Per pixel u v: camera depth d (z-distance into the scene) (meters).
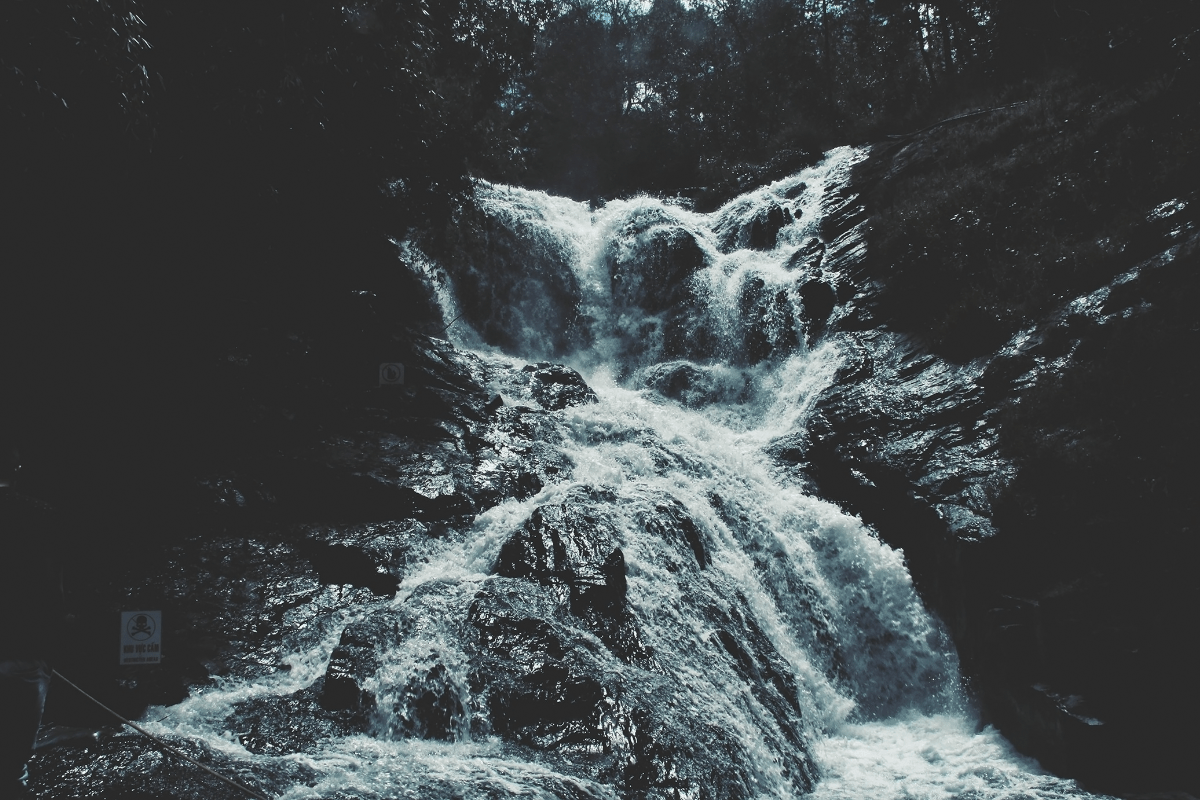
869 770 7.23
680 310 16.56
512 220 17.19
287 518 8.41
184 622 6.66
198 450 8.88
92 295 9.09
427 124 13.02
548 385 12.50
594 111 32.41
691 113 31.23
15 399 8.23
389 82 11.45
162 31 8.45
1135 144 11.67
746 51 31.91
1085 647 7.01
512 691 5.96
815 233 16.42
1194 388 8.30
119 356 9.14
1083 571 7.65
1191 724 6.61
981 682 8.17
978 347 11.34
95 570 7.00
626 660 6.69
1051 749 7.00
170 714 5.55
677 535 8.52
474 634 6.49
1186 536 7.06
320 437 9.54
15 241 8.15
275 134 10.24
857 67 30.62
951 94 21.62
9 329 8.36
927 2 25.00
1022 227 12.33
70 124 7.27
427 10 12.56
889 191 15.76
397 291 14.43
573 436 11.16
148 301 9.62
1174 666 6.67
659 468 10.39
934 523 9.14
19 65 6.59
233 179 10.03
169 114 8.77
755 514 10.07
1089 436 8.67
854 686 9.17
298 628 6.94
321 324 11.22
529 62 17.92
